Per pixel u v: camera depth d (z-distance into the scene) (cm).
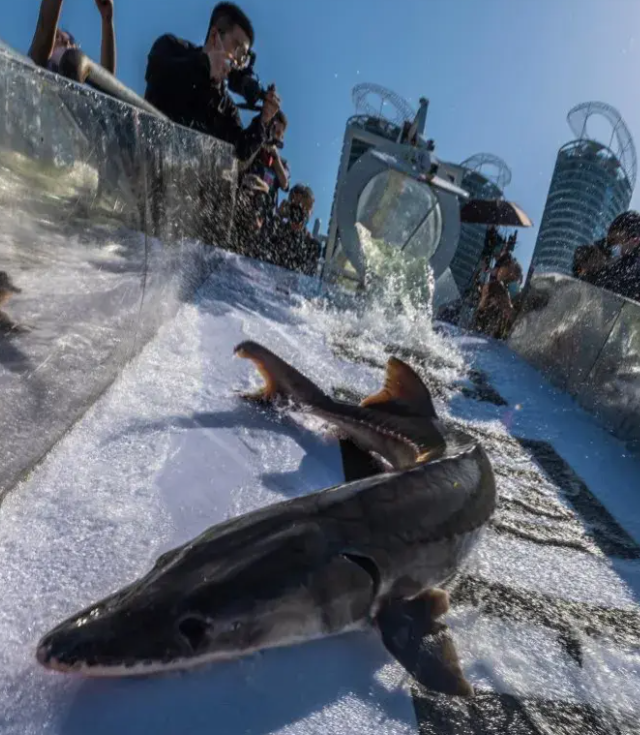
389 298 217
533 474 111
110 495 67
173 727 44
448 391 147
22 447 65
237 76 201
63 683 45
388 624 57
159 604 47
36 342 65
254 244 234
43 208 62
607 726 55
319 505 58
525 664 60
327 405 100
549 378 169
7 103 53
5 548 56
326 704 49
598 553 87
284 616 51
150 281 104
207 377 106
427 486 66
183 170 121
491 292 265
